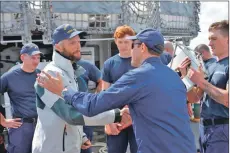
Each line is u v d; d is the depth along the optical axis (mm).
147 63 2016
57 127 2340
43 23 7453
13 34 7422
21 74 3812
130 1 7996
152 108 1905
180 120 1952
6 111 5082
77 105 2008
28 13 7336
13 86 3793
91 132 3943
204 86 2598
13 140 3803
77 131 2488
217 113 2809
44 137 2365
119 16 8047
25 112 3795
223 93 2549
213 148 2846
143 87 1899
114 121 2174
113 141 3324
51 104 2172
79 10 7656
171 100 1925
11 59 8008
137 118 1969
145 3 8266
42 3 7402
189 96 2986
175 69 2766
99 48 8484
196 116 5363
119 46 3277
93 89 4980
